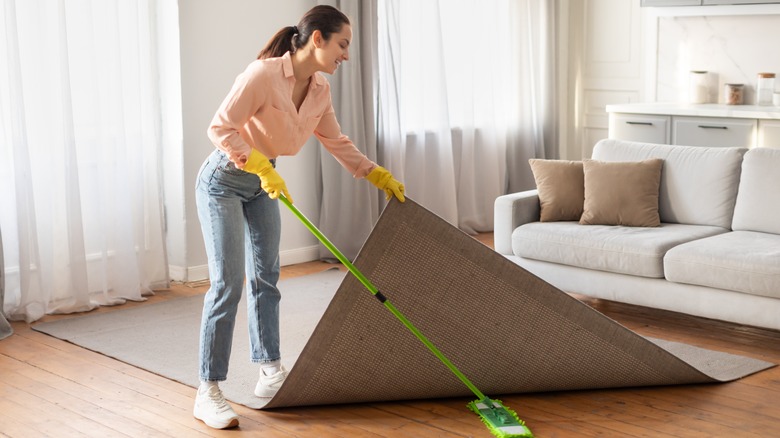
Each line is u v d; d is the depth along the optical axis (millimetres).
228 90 5410
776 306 3832
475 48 6684
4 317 4410
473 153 6754
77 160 4770
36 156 4652
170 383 3686
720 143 6105
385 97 6070
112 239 4914
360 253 3164
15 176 4527
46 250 4715
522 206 4719
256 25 5512
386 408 3371
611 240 4297
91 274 4895
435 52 6355
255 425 3229
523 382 3395
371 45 5848
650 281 4199
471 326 3291
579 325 3316
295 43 3102
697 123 6188
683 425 3150
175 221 5344
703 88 6652
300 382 3244
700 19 6750
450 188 6477
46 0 4578
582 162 4812
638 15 7094
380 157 6105
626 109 6531
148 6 4961
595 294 4391
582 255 4379
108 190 4863
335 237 5855
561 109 7492
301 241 5898
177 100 5195
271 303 3443
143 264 5062
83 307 4781
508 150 7121
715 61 6715
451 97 6609
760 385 3529
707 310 4031
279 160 5699
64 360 3994
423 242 3207
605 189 4621
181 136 5215
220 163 3123
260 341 3461
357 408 3377
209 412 3223
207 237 3211
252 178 3191
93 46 4734
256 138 3135
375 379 3295
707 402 3359
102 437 3150
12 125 4504
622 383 3459
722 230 4492
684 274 4043
